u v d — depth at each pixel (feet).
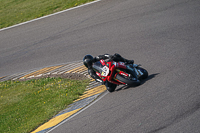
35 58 174.60
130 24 169.78
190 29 136.98
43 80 143.13
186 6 166.81
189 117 61.21
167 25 151.33
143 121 65.92
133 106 75.92
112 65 87.30
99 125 72.43
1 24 254.27
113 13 194.39
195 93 71.10
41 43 191.52
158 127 61.36
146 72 95.91
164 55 116.16
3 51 199.82
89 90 111.34
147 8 182.50
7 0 330.34
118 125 68.44
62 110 100.78
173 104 69.10
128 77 87.71
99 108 84.74
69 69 144.66
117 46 148.46
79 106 95.45
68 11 231.71
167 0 184.75
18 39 211.20
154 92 80.38
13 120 107.86
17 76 160.97
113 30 170.40
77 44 170.91
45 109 106.83
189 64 96.02
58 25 210.59
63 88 124.47
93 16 202.59
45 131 85.35
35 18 242.78
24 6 288.10
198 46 113.60
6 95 140.36
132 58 126.72
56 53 170.50
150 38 143.23
